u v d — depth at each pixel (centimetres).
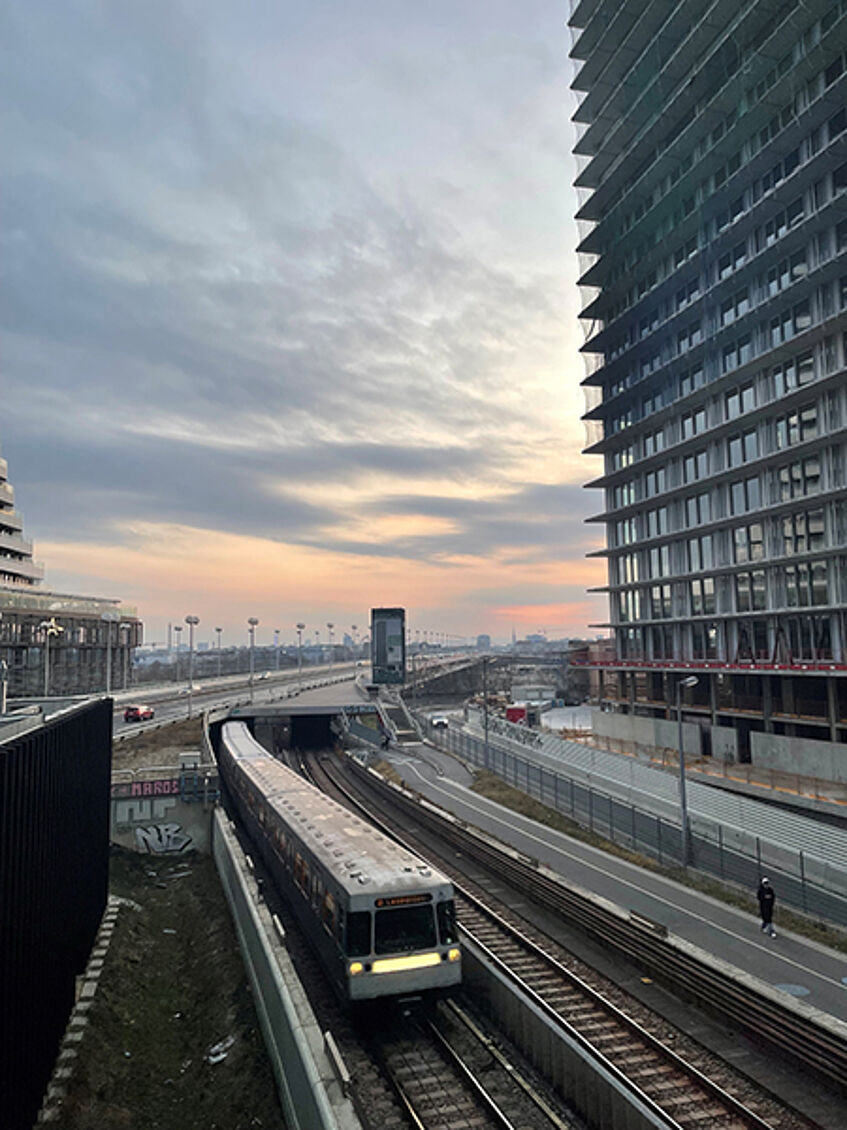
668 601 5328
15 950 1200
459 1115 1273
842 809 3297
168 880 3019
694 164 4681
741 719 4669
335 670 15738
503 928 2106
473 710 6975
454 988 1605
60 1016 1612
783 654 4288
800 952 1875
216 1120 1449
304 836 2081
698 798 3152
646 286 5472
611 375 5928
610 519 5994
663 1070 1344
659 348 5353
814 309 3981
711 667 4584
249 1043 1650
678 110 4831
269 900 2466
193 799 3356
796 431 4172
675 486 5234
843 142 3597
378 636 8006
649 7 4784
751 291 4422
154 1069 1683
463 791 4247
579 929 2042
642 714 5609
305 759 6222
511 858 2555
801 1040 1325
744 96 4375
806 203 3997
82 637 8331
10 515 8944
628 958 1814
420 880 1645
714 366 4775
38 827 1400
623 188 5628
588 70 5516
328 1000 1750
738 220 4309
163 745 4753
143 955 2258
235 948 2183
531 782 3994
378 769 5138
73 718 1842
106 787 2481
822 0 3722
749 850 2570
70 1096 1433
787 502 4091
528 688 10112
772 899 2000
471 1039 1538
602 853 2875
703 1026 1506
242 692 8856
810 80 3925
